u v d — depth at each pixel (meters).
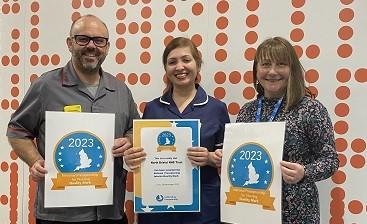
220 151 1.60
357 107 1.83
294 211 1.45
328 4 1.86
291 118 1.48
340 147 1.86
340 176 1.86
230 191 1.53
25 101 1.70
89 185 1.64
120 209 1.76
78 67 1.71
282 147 1.42
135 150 1.64
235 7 1.99
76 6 2.25
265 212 1.44
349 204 1.85
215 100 1.77
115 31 2.19
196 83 1.81
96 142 1.65
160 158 1.65
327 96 1.87
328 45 1.87
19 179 2.35
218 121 1.72
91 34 1.66
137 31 2.16
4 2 2.36
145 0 2.14
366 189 1.82
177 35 2.09
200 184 1.67
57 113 1.61
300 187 1.46
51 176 1.60
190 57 1.70
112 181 1.66
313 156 1.49
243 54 1.99
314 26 1.88
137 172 1.65
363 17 1.82
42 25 2.30
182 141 1.65
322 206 1.88
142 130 1.65
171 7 2.10
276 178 1.42
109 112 1.72
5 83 2.37
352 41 1.84
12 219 2.37
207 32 2.04
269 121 1.52
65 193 1.61
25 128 1.70
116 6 2.19
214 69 2.03
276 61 1.48
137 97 2.16
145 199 1.65
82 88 1.70
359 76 1.83
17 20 2.34
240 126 1.52
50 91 1.69
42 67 2.30
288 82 1.50
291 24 1.91
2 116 2.38
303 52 1.90
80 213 1.67
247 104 1.70
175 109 1.74
